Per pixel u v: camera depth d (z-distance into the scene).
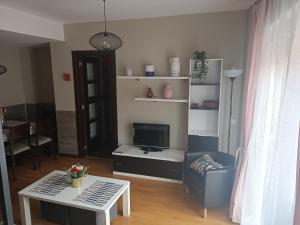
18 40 4.00
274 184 1.63
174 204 3.00
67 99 4.38
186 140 3.88
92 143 5.03
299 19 1.40
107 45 2.40
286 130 1.50
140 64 3.86
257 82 2.23
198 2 2.91
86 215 2.45
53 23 3.87
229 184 2.71
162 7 3.12
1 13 2.98
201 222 2.65
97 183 2.69
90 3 2.89
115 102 4.14
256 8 2.43
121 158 3.72
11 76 4.95
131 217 2.74
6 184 0.85
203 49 3.52
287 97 1.48
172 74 3.54
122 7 3.09
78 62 4.20
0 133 0.82
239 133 3.49
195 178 2.92
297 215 1.17
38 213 2.82
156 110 3.95
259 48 2.22
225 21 3.37
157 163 3.56
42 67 5.09
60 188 2.57
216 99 3.59
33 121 4.46
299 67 1.42
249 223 2.36
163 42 3.69
